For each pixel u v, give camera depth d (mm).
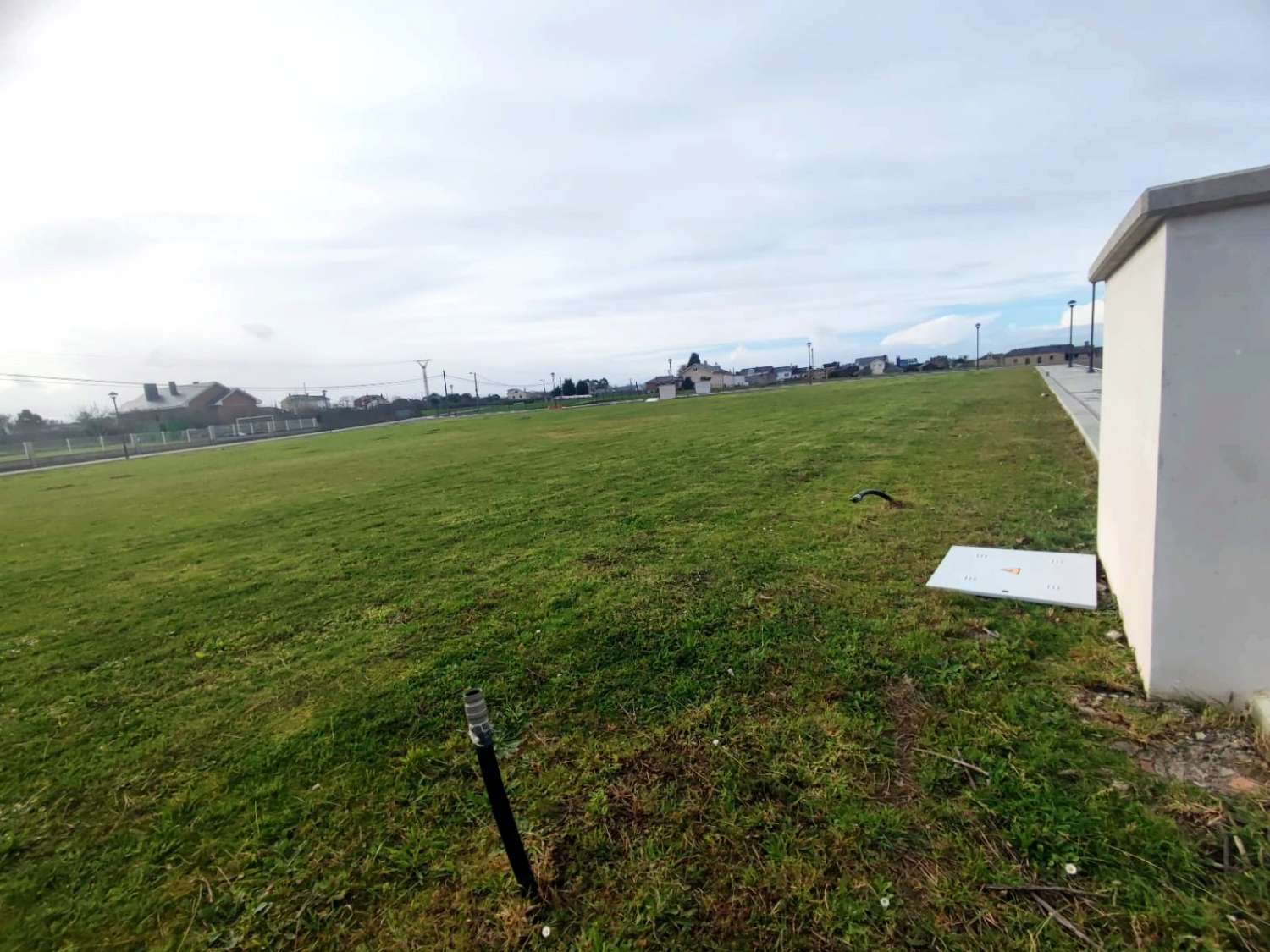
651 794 2061
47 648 4086
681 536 5246
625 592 4020
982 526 4742
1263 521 2004
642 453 11547
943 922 1496
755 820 1888
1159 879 1542
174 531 7941
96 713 3107
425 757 2418
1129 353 2756
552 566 4766
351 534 6742
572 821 1972
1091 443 7465
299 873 1883
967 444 8789
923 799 1906
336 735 2658
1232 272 1938
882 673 2680
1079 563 3746
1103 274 3385
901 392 22531
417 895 1756
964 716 2307
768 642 3080
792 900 1598
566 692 2816
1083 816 1759
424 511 7668
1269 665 2068
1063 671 2557
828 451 9289
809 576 3947
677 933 1543
